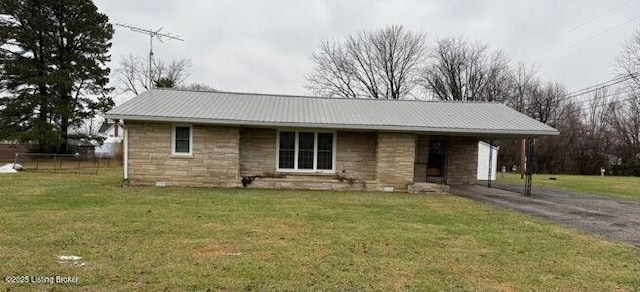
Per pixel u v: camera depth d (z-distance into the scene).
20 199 10.43
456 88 43.16
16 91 29.11
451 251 6.33
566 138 41.44
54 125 29.61
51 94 29.52
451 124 14.94
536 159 41.41
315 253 5.95
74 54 30.09
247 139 15.61
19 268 4.91
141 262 5.29
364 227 7.93
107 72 31.86
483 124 15.17
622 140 40.41
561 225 8.91
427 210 10.44
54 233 6.69
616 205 12.71
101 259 5.36
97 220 7.86
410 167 15.06
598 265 5.80
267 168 15.69
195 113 14.35
